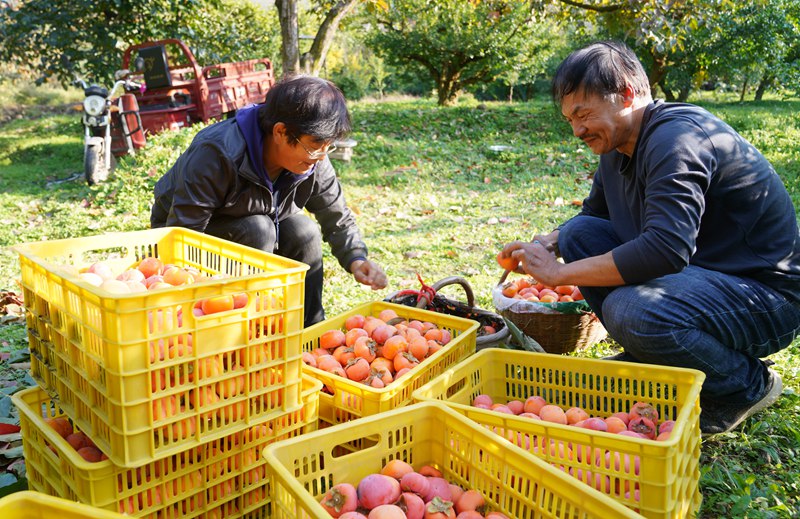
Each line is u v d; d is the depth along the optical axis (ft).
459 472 6.88
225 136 9.29
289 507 5.76
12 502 4.72
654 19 25.50
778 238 8.65
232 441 6.87
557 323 10.64
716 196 8.47
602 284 8.45
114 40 40.11
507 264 9.16
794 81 49.55
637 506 6.23
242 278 6.42
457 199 25.02
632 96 8.36
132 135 29.86
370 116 42.57
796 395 9.64
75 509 4.72
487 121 41.04
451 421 6.83
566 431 6.51
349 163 30.53
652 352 8.47
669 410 7.79
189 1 41.42
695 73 47.47
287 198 10.40
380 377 8.38
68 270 7.55
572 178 28.45
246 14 52.90
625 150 8.84
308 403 7.43
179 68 34.35
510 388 8.90
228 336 6.48
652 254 7.95
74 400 6.86
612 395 8.23
